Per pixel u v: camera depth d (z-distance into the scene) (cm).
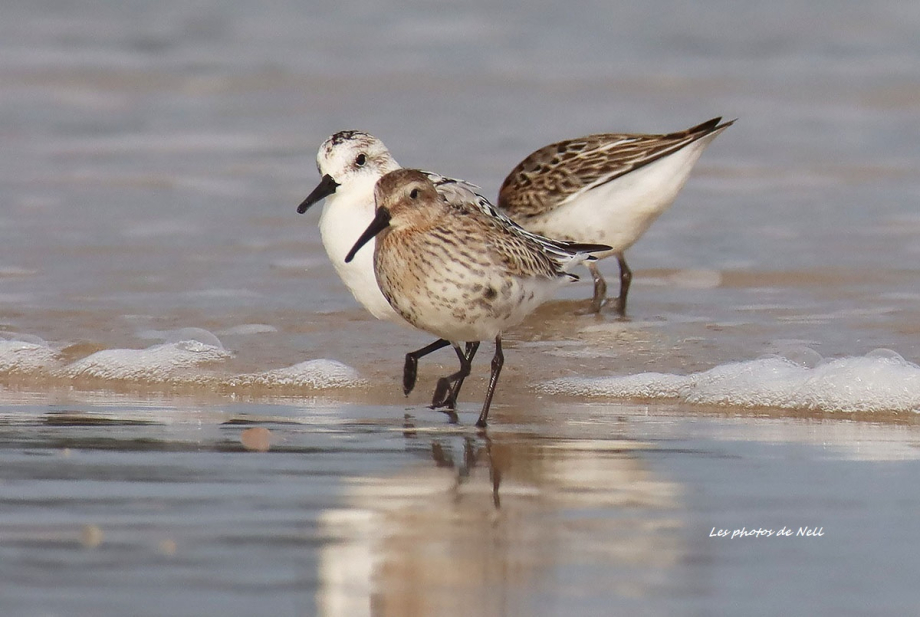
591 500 848
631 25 3631
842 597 680
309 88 2970
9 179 2128
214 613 653
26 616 647
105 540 755
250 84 3008
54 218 1873
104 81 3008
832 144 2408
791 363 1212
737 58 3269
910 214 1883
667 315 1433
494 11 3797
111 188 2077
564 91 2931
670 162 1470
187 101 2847
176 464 933
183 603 664
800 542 761
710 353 1279
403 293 1080
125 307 1452
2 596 671
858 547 754
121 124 2616
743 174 2164
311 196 1241
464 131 2520
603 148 1492
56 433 1029
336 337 1352
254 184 2114
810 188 2064
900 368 1154
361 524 791
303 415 1114
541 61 3244
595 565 721
